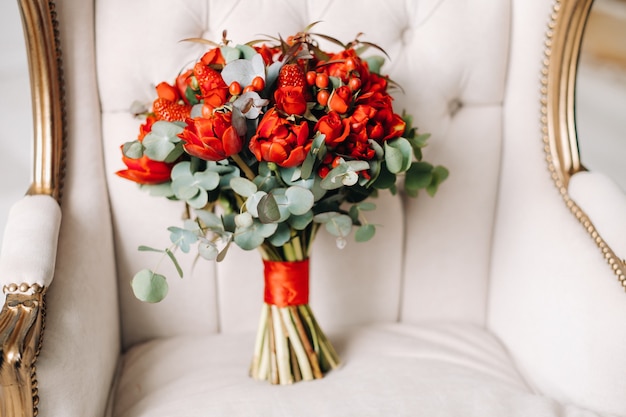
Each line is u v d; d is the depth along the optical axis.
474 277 1.15
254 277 1.11
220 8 1.06
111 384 1.03
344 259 1.12
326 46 1.08
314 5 1.07
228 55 0.89
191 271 1.10
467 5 1.09
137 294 0.89
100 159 1.06
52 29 1.02
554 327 0.99
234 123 0.83
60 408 0.85
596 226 0.99
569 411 0.92
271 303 0.98
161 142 0.88
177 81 0.95
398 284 1.14
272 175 0.89
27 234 0.92
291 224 0.90
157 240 1.09
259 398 0.94
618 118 2.14
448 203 1.12
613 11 2.10
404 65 1.10
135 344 1.12
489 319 1.15
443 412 0.91
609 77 2.13
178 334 1.12
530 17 1.09
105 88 1.06
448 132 1.11
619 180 2.15
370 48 1.08
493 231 1.14
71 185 1.03
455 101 1.12
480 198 1.13
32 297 0.87
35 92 1.02
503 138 1.13
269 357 0.99
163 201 1.08
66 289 0.93
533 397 0.95
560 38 1.08
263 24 1.07
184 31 1.06
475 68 1.10
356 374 0.99
